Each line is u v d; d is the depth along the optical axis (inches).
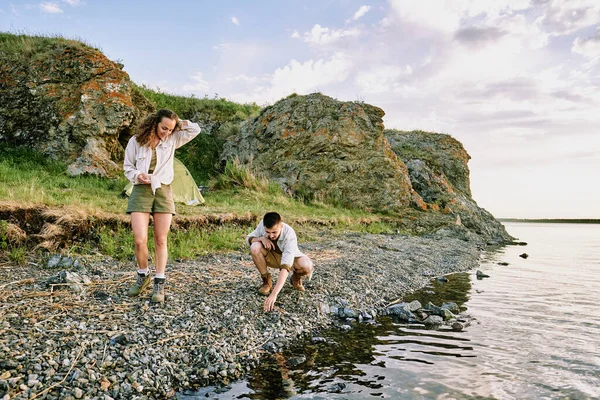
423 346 183.0
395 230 621.3
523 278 381.1
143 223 185.0
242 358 159.2
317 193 671.8
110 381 129.6
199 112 845.8
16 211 255.0
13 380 118.5
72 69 543.8
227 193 579.8
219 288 224.1
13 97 516.7
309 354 169.9
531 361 165.5
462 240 671.8
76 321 160.9
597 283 357.4
